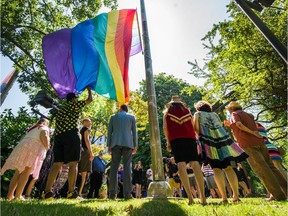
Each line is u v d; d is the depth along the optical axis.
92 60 6.96
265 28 3.01
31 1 12.50
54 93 12.16
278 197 3.91
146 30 6.26
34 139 4.59
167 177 10.45
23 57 12.76
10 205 2.59
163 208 2.63
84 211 2.33
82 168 6.36
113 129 5.16
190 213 2.27
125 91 6.99
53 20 12.91
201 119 4.07
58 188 6.38
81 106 4.84
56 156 4.54
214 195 7.98
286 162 18.84
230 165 3.96
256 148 4.27
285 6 12.10
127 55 7.21
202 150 3.91
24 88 12.32
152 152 5.02
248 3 3.46
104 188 11.82
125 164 4.94
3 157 8.40
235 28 12.74
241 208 2.52
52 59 6.64
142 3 6.60
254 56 12.70
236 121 4.39
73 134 4.59
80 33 7.02
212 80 14.41
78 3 12.92
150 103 5.41
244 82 12.54
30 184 5.20
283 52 2.81
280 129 15.94
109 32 7.28
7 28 11.09
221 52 13.39
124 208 2.61
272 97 14.10
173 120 3.80
